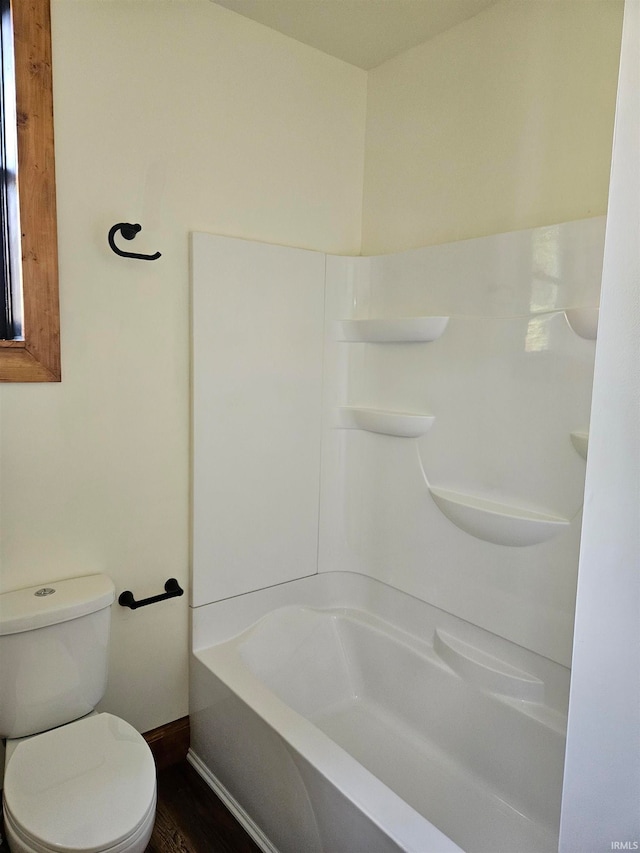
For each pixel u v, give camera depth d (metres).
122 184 1.78
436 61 2.10
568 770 0.83
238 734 1.83
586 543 0.79
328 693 2.27
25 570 1.72
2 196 1.68
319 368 2.31
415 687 2.10
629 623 0.74
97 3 1.68
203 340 1.98
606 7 1.64
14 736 1.59
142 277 1.85
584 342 1.66
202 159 1.95
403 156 2.25
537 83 1.81
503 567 1.89
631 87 0.70
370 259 2.30
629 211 0.71
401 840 1.28
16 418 1.66
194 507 2.03
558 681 1.77
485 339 1.91
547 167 1.81
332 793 1.45
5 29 1.57
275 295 2.14
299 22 2.02
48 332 1.66
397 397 2.22
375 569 2.35
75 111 1.67
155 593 2.00
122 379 1.85
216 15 1.92
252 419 2.14
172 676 2.08
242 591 2.19
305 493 2.33
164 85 1.84
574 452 1.70
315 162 2.25
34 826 1.25
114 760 1.45
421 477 2.14
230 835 1.79
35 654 1.58
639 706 0.73
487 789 1.83
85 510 1.82
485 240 1.89
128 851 1.27
